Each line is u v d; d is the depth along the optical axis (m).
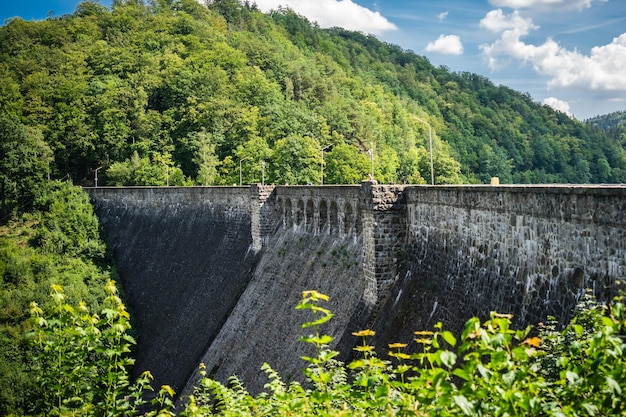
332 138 152.62
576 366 12.58
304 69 198.75
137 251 102.56
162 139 158.88
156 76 174.12
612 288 22.45
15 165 126.44
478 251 32.84
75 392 18.27
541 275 26.92
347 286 50.59
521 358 12.05
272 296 61.75
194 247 87.38
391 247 42.88
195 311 76.75
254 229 72.06
